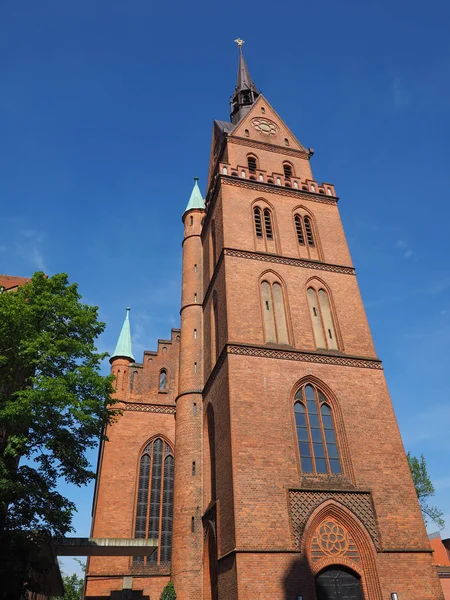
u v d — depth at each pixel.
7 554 22.78
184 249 47.25
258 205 39.28
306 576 24.00
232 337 31.20
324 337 33.81
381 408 30.78
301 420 29.39
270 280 35.00
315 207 40.84
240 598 22.67
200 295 43.09
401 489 28.06
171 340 43.66
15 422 24.23
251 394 28.86
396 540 26.28
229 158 42.69
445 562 58.97
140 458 37.94
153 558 34.53
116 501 35.66
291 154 45.44
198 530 32.06
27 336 27.16
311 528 25.47
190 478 33.91
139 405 39.78
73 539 29.02
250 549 23.89
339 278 36.84
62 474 26.03
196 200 49.34
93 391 27.69
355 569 25.28
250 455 26.73
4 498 22.95
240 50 61.09
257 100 48.19
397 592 24.88
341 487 27.22
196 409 36.62
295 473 26.94
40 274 29.97
